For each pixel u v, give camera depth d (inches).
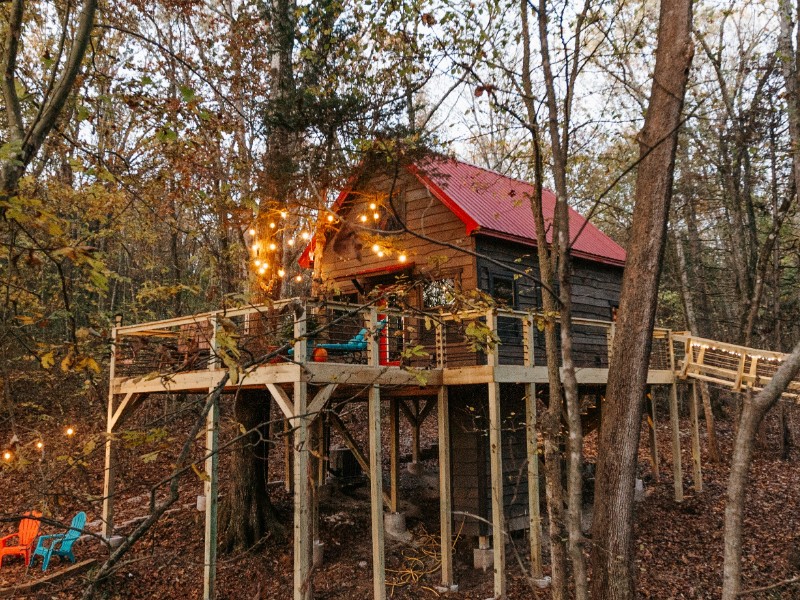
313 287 428.8
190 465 117.6
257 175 416.2
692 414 615.8
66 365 117.4
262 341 350.9
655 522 527.8
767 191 745.6
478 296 267.0
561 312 210.7
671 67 274.7
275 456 685.3
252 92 494.6
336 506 554.3
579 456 198.8
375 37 343.0
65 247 99.4
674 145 277.7
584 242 636.1
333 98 396.2
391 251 406.0
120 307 722.2
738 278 763.4
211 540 351.6
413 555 455.8
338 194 557.6
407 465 674.8
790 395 554.6
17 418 514.6
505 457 490.9
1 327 123.6
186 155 271.0
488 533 453.4
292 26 458.9
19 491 481.4
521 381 420.2
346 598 388.5
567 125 238.4
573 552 191.8
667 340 609.9
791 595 399.5
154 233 660.7
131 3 466.3
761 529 498.6
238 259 411.8
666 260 975.0
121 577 390.3
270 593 389.4
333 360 429.1
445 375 418.3
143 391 430.0
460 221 510.3
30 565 397.4
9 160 115.8
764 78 624.4
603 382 509.4
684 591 404.8
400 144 346.0
